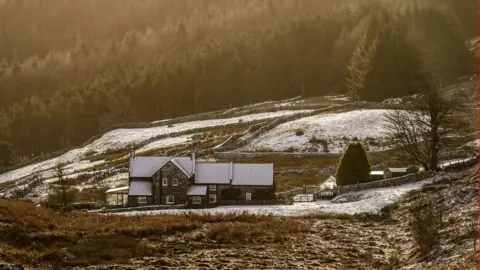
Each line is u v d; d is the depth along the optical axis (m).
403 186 95.25
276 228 73.19
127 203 101.75
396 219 77.44
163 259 57.28
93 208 100.44
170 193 102.00
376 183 98.81
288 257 59.19
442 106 111.62
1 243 59.50
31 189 126.56
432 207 76.19
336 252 61.31
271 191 103.44
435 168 100.19
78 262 55.22
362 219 78.94
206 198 101.56
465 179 87.44
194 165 105.06
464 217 64.81
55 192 117.44
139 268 53.69
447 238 57.72
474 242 50.94
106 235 66.50
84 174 136.25
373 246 63.78
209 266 55.00
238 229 70.56
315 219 80.12
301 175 125.38
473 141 129.38
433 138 101.31
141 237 67.94
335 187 103.19
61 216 77.94
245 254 60.31
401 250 60.81
